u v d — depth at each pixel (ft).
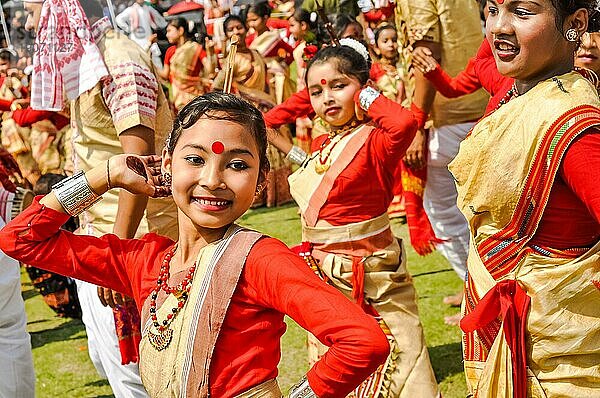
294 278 6.73
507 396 8.10
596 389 7.88
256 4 32.89
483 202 8.04
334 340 6.52
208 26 29.66
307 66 13.20
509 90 8.54
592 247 7.86
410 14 16.87
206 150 7.13
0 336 12.14
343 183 12.80
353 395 12.75
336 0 28.55
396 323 12.87
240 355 7.10
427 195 17.53
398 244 13.37
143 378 7.47
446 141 16.90
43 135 26.96
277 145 14.55
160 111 11.94
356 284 12.75
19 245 7.94
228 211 7.18
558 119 7.44
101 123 11.82
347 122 13.09
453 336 17.21
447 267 21.80
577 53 9.89
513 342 7.98
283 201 30.58
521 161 7.68
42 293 20.42
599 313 7.84
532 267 7.94
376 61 26.17
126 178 7.95
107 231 12.08
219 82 18.66
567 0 7.69
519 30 7.77
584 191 7.28
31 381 12.64
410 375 12.71
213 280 7.06
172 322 7.23
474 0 17.12
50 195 7.96
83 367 17.78
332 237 12.98
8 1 13.32
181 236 7.47
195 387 7.05
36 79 11.85
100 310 12.19
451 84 13.91
